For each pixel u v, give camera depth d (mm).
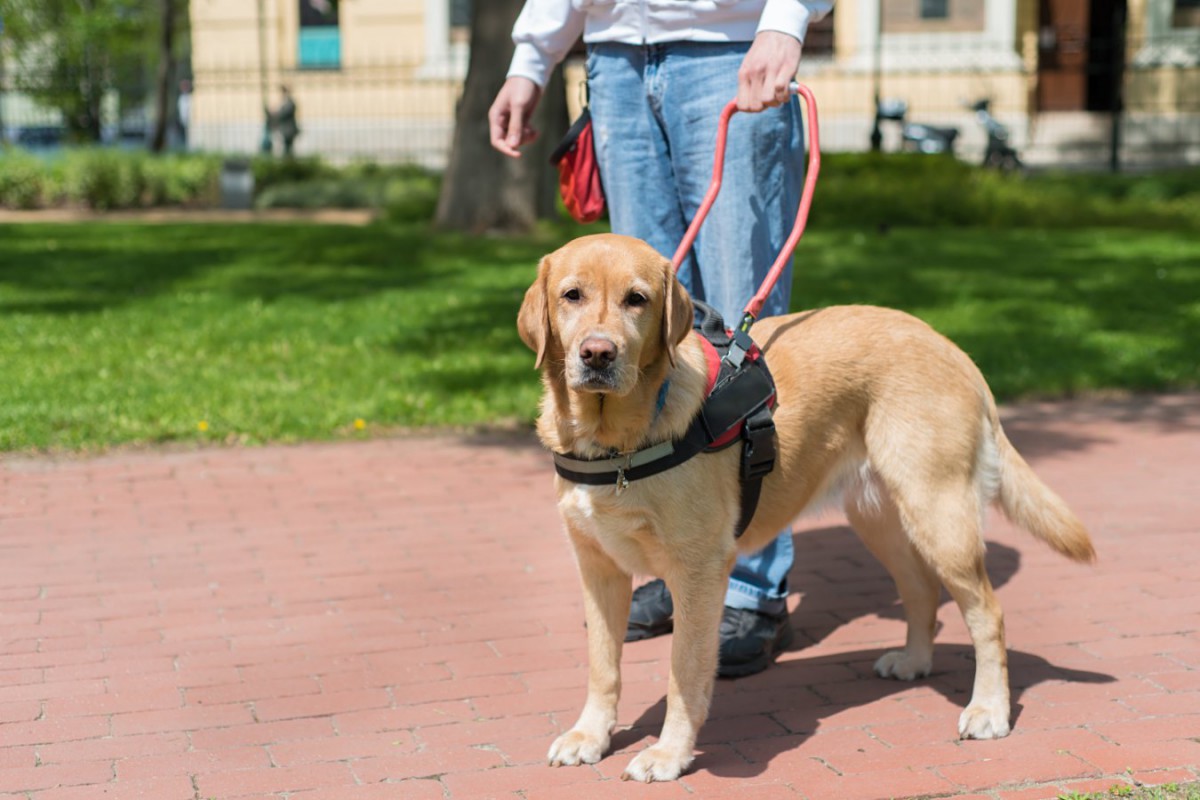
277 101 26891
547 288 3215
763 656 4004
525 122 4359
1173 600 4461
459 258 12898
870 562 5105
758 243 4035
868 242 14109
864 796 3098
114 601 4586
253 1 26672
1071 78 24609
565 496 3289
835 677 3943
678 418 3191
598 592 3404
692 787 3180
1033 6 24016
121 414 7082
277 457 6602
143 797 3156
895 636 4301
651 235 4180
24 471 6266
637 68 4070
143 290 11109
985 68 23844
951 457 3500
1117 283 11250
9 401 7215
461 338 9148
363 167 22594
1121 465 6273
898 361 3576
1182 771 3160
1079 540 3584
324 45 26750
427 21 25969
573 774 3273
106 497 5871
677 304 3160
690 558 3234
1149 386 7914
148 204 20578
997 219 16062
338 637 4258
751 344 3482
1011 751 3326
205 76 27094
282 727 3566
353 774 3277
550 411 3320
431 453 6688
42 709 3684
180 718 3627
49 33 30422
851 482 3686
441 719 3621
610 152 4152
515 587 4750
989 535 5324
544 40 4297
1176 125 23812
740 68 3771
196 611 4492
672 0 3918
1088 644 4094
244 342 8992
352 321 9766
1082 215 16469
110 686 3852
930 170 17812
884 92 24266
